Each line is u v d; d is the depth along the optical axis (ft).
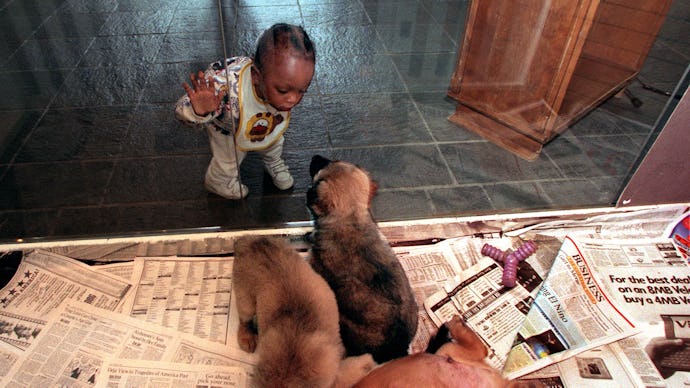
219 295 5.51
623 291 5.62
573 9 6.58
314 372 3.87
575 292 5.60
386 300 4.55
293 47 5.13
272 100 5.54
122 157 6.91
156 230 6.14
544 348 5.04
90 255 5.88
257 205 6.39
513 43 7.40
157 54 6.88
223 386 4.65
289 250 5.09
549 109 7.60
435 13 9.12
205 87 5.46
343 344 4.67
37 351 4.83
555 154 7.67
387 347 4.62
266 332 4.22
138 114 7.05
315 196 4.83
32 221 6.18
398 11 9.18
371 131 7.70
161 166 6.72
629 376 4.77
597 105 7.35
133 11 7.41
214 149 6.35
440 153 7.62
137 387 4.59
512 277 5.68
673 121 5.81
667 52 6.29
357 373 4.29
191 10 7.33
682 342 5.08
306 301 4.37
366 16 8.78
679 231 6.38
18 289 5.45
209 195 6.40
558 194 6.97
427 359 4.25
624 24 6.50
